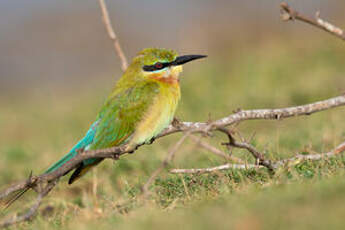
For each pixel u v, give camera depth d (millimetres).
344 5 26250
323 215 6215
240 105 16828
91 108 20703
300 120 14336
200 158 11992
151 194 9031
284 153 10789
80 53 31266
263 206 6816
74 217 9312
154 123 10297
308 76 18203
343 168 8539
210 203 7738
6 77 30609
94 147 10367
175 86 10641
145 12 32219
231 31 27266
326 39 22359
